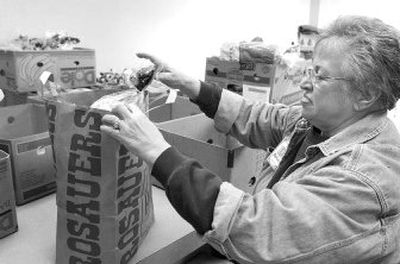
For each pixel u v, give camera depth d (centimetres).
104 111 87
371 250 82
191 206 82
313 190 82
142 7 249
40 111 157
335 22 94
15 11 185
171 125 169
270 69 199
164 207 140
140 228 110
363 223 81
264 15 383
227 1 326
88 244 97
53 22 202
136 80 111
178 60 292
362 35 86
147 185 113
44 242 114
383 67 84
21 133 158
